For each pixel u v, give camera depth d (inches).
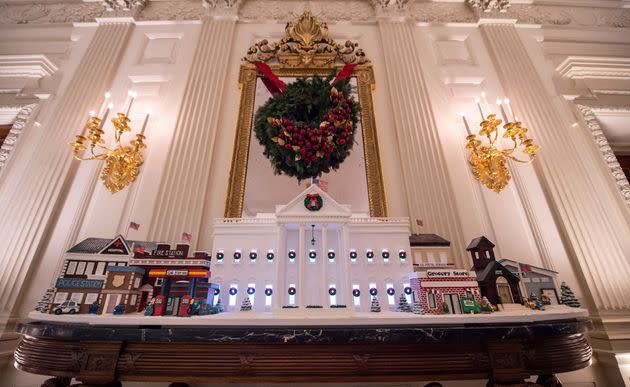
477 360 50.3
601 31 148.0
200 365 49.1
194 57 129.3
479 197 104.3
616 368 79.5
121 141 109.3
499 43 138.6
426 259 78.0
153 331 49.3
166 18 144.8
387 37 137.6
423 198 101.5
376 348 50.1
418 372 49.3
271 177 102.2
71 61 130.6
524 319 52.1
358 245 73.2
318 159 97.1
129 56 132.4
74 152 97.6
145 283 62.7
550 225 99.4
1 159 105.3
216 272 70.0
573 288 90.7
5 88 120.8
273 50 130.7
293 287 66.2
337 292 66.0
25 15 145.5
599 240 95.6
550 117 118.2
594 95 125.9
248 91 119.7
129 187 101.3
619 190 105.3
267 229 73.9
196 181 102.8
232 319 48.9
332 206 66.8
